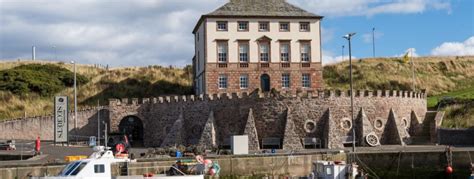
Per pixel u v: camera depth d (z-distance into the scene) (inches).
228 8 2859.3
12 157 1959.9
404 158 1876.2
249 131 2313.0
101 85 3582.7
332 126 2305.6
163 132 2518.5
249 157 1758.1
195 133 2410.2
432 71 3917.3
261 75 2829.7
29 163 1493.6
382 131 2410.2
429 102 3004.4
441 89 3634.4
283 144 2279.8
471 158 1836.9
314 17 2874.0
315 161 1765.5
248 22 2834.6
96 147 1409.9
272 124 2330.2
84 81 3718.0
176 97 2484.0
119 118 2632.9
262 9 2878.9
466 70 3983.8
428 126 2490.2
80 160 1338.6
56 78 3649.1
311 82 2861.7
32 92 3494.1
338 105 2353.6
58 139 2437.3
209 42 2797.7
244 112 2354.8
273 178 1769.2
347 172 1636.3
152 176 1370.6
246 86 2822.3
